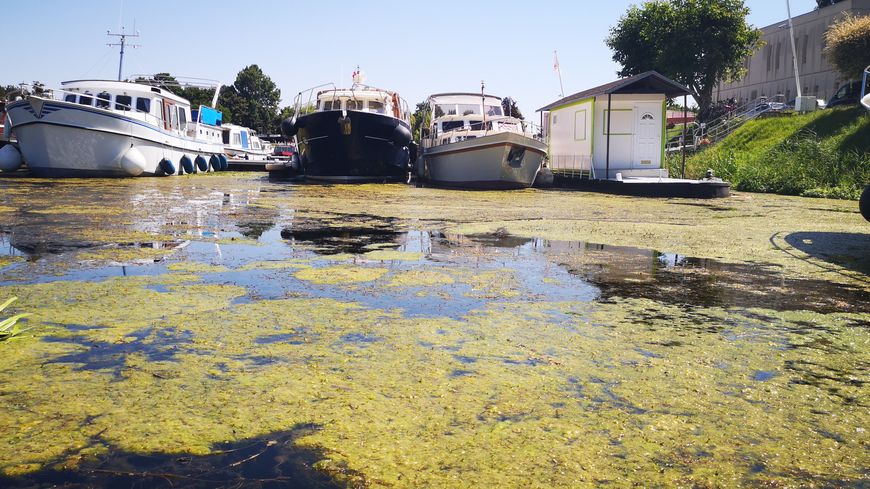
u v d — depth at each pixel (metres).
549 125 21.50
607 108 16.97
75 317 3.67
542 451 2.12
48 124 17.31
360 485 1.89
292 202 12.10
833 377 2.86
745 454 2.12
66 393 2.55
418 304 4.14
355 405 2.48
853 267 5.72
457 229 8.15
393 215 9.87
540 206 11.84
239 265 5.41
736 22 36.16
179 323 3.58
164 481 1.89
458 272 5.26
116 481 1.89
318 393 2.60
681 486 1.91
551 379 2.79
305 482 1.90
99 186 15.52
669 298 4.43
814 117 22.19
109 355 3.02
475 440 2.20
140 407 2.42
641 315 3.94
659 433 2.27
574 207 11.66
